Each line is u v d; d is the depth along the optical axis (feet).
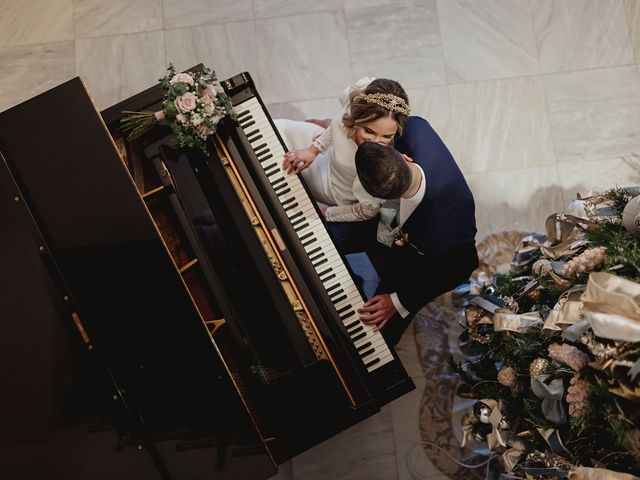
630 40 12.91
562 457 8.20
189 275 9.44
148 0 13.10
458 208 9.66
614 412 6.82
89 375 8.23
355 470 11.55
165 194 9.35
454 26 13.03
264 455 8.19
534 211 12.39
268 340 9.32
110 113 9.55
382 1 13.06
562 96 12.75
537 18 13.00
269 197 9.62
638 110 12.67
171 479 8.16
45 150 8.56
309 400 8.78
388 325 10.69
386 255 10.62
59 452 8.20
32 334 8.29
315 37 13.03
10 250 8.39
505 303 9.43
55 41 13.00
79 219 8.45
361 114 9.37
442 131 12.69
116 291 8.36
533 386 7.82
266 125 9.95
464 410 11.54
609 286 6.32
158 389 8.27
